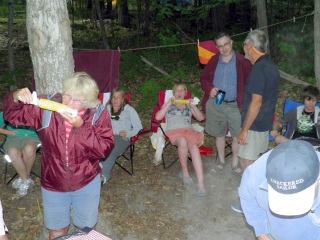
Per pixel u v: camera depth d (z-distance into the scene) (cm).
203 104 491
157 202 444
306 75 866
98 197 314
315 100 427
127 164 524
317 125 433
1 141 586
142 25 1431
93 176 304
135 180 487
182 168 476
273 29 1109
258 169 219
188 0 1277
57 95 289
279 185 184
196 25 1348
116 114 488
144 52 1072
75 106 278
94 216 316
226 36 447
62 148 285
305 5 1206
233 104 468
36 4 358
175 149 565
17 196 444
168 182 483
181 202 445
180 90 480
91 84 281
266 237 244
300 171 182
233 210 430
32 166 470
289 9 1225
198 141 481
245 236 391
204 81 476
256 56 379
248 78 384
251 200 231
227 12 1373
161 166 520
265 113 391
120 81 893
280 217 218
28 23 366
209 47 566
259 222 239
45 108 262
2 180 481
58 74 374
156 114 484
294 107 475
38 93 382
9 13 722
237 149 491
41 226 390
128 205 438
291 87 785
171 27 1181
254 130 398
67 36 373
